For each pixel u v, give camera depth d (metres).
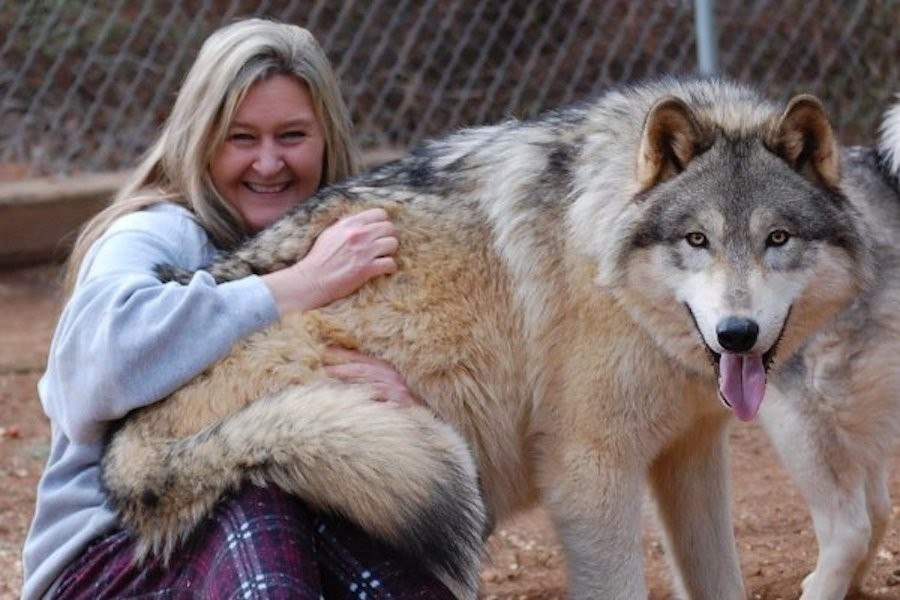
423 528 3.97
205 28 11.84
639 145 4.42
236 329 4.07
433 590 3.91
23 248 10.23
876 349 5.60
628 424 4.45
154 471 3.99
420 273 4.42
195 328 4.02
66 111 11.43
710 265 4.27
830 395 5.60
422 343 4.38
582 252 4.37
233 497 3.93
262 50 4.48
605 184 4.43
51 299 9.93
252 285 4.16
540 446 4.58
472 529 4.12
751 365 4.26
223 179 4.58
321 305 4.30
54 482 4.26
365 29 11.32
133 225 4.34
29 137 11.23
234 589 3.72
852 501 5.59
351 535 4.00
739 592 5.01
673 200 4.34
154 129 11.43
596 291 4.38
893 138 5.84
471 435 4.50
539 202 4.48
